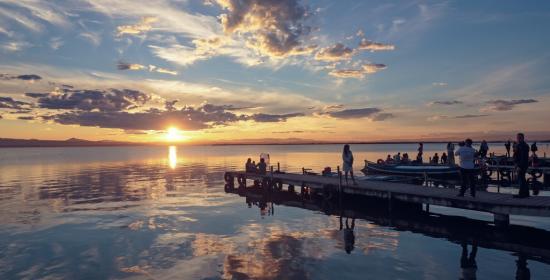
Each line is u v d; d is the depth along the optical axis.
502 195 15.64
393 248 12.34
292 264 10.80
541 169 27.00
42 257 12.00
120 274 10.30
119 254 12.12
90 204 22.59
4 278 10.21
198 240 13.70
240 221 17.08
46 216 18.94
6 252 12.59
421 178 26.67
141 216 18.52
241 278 9.73
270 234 14.51
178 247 12.78
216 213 19.17
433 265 10.57
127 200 24.09
